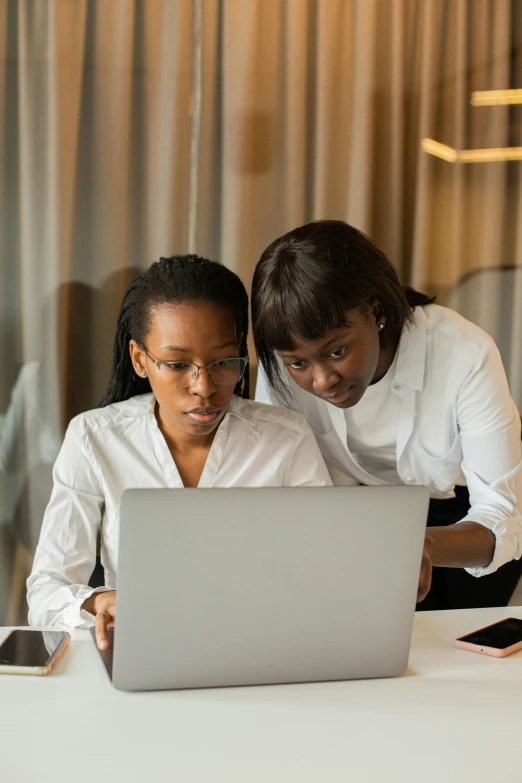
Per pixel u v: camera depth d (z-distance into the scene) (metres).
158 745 0.77
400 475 1.58
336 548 0.90
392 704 0.88
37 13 2.16
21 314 2.23
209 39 2.26
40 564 1.27
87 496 1.33
